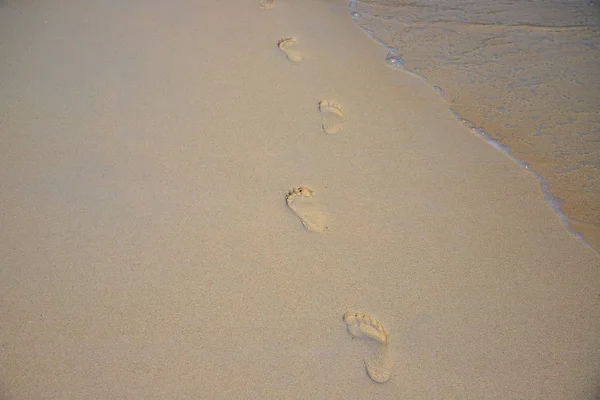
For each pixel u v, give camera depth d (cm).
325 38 372
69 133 270
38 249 215
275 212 237
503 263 223
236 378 180
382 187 254
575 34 393
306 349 189
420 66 355
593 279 218
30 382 175
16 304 196
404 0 435
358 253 222
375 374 183
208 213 234
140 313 196
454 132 295
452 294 210
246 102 300
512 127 305
